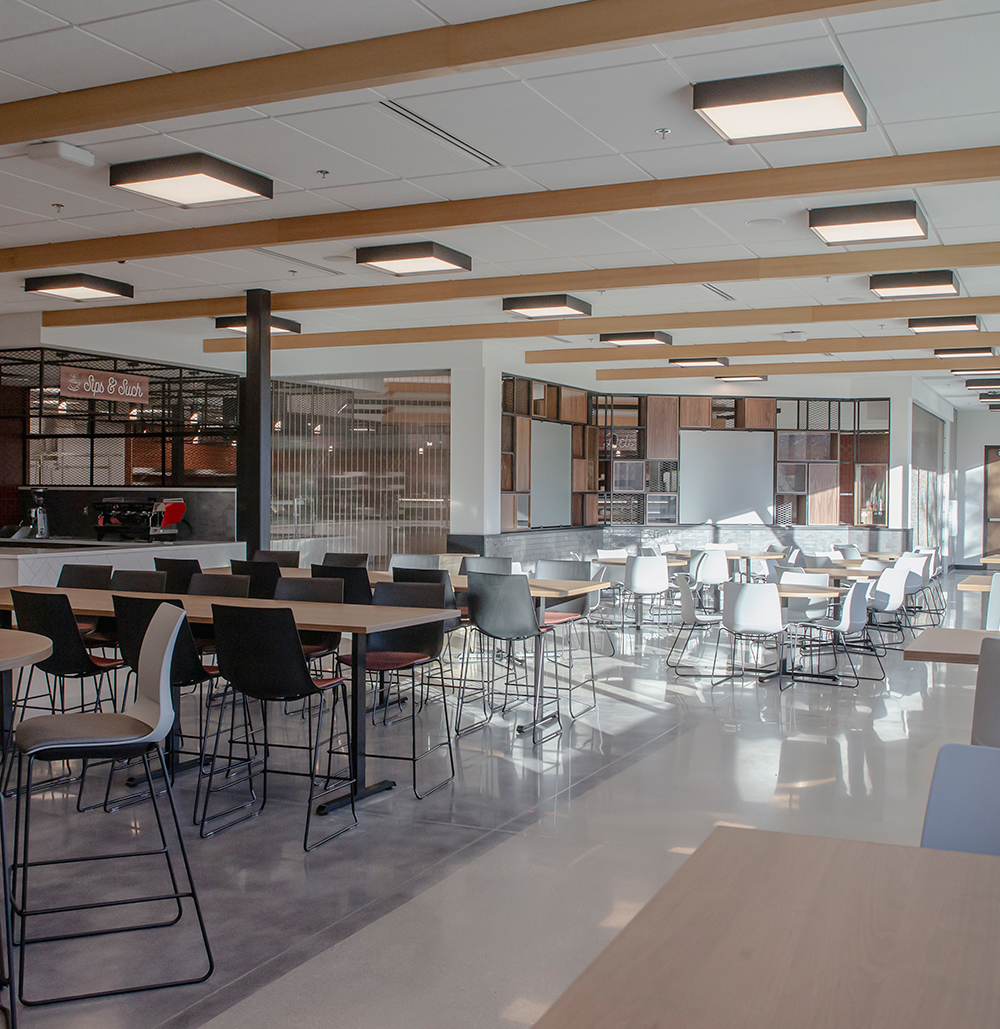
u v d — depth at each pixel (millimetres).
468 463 11461
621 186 5770
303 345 11633
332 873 3615
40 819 4207
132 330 10734
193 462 11859
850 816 4301
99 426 11742
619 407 14523
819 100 4152
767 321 9758
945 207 6191
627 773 5008
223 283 8758
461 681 6711
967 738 5824
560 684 7535
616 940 1138
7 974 2738
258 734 5777
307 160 5391
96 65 4227
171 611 3182
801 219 6480
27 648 3037
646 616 11812
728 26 3484
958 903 1259
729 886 1310
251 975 2824
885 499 14484
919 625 11367
